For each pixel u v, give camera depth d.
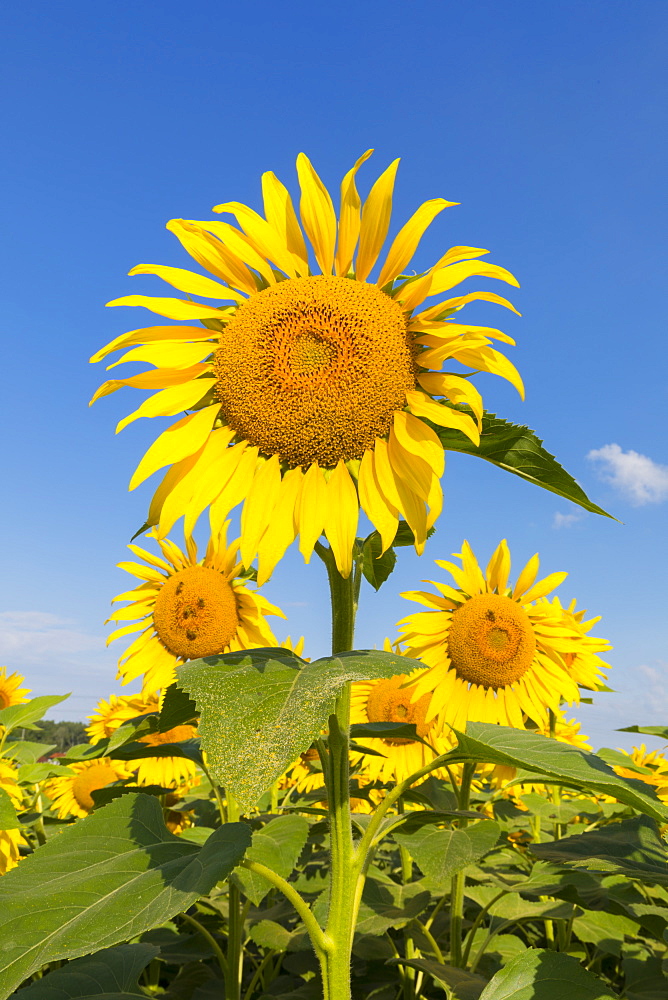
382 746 0.92
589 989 0.44
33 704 0.92
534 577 0.86
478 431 0.39
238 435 0.45
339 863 0.40
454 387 0.41
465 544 0.88
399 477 0.41
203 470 0.43
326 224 0.45
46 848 0.42
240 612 0.79
